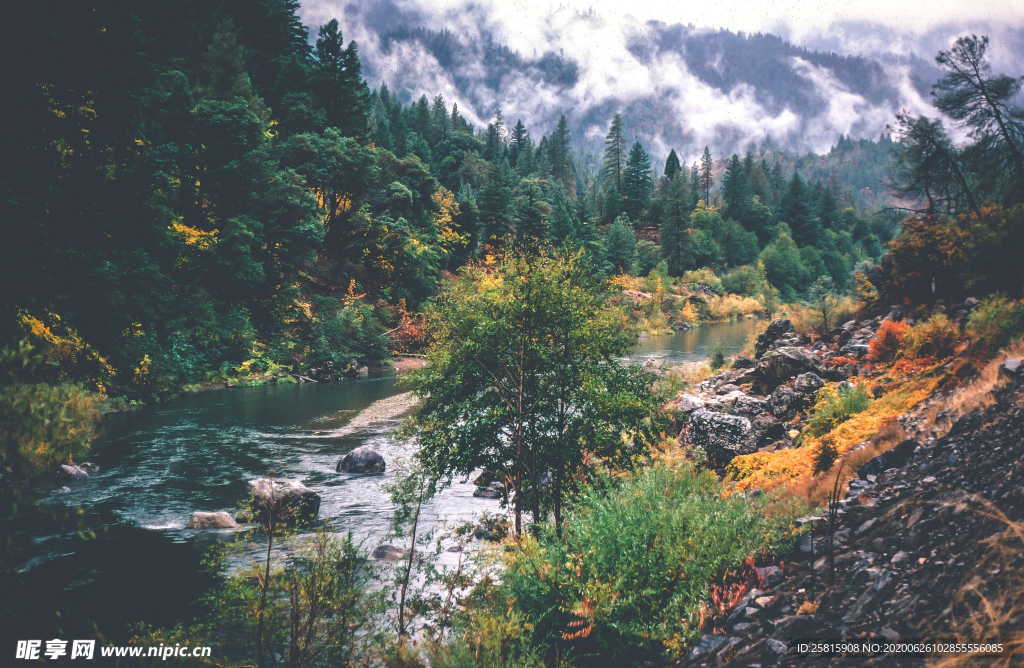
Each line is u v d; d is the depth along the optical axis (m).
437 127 165.38
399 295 67.50
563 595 6.50
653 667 5.62
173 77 33.62
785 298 121.94
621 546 6.79
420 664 6.52
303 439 26.58
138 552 12.84
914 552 5.28
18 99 7.29
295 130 67.31
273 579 7.37
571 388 13.36
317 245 52.97
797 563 6.43
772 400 18.25
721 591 6.32
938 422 9.51
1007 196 28.69
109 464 21.55
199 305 39.59
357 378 49.41
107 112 8.44
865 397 15.10
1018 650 3.47
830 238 153.88
